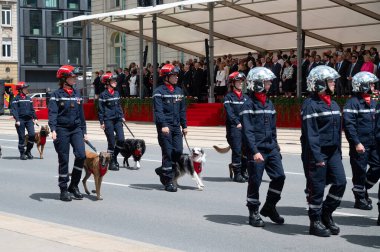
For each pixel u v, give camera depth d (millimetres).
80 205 11867
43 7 86938
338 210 11102
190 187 13969
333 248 8438
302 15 32875
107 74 17078
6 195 13086
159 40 41625
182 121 13516
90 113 40844
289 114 29766
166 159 13344
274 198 9875
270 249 8414
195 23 37031
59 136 12172
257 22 35406
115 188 13883
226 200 12266
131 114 37750
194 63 35219
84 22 40531
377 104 9984
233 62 34031
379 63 25047
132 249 7875
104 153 12305
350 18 32344
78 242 8219
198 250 8406
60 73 12164
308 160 9062
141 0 49531
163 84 13383
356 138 10867
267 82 9555
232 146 14672
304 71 29891
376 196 12500
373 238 9023
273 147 9680
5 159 20156
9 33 83562
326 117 8953
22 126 20031
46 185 14523
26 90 20125
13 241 8242
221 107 32406
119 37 52594
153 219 10492
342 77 27312
